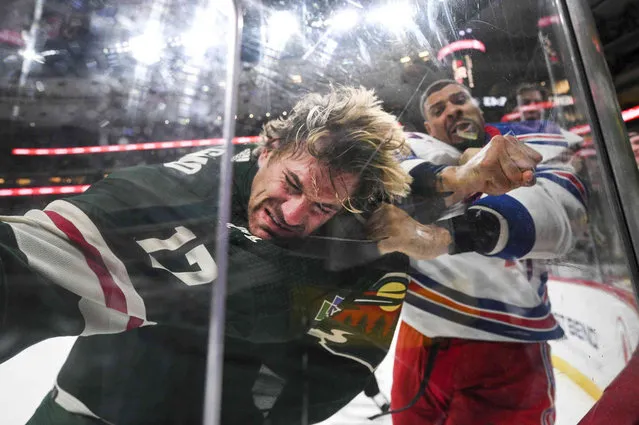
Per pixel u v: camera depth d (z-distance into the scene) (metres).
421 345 0.73
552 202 0.80
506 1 0.95
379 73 0.87
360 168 0.77
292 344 0.69
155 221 0.71
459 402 0.70
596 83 0.92
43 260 0.63
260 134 0.80
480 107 0.84
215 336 0.66
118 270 0.67
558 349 0.75
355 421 0.67
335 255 0.73
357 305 0.73
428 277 0.75
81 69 0.83
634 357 0.76
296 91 0.84
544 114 0.86
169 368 0.64
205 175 0.77
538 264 0.78
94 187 0.73
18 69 0.81
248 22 0.92
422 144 0.80
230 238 0.72
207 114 0.83
